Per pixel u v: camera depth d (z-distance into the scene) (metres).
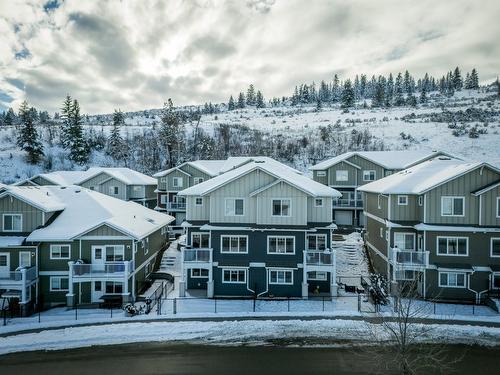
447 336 20.55
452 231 26.70
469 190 26.69
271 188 28.34
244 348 19.70
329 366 17.80
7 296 26.09
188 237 30.62
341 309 25.19
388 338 20.41
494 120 87.62
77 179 56.56
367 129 88.56
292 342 20.31
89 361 18.50
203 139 81.50
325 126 95.56
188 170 53.03
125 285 27.17
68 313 25.80
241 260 28.58
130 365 18.08
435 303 25.98
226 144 82.38
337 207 48.31
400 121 96.19
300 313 24.25
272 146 79.62
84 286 28.02
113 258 28.41
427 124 89.06
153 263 34.81
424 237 27.14
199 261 28.55
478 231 26.25
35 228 28.66
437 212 27.17
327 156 73.12
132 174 58.41
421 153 49.09
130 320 23.55
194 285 30.33
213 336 21.11
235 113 147.75
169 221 39.44
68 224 29.03
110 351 19.52
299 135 87.50
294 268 27.91
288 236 28.25
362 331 21.45
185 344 20.22
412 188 28.62
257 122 114.06
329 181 49.06
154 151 84.56
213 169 52.78
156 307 26.11
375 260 33.47
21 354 19.30
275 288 28.31
